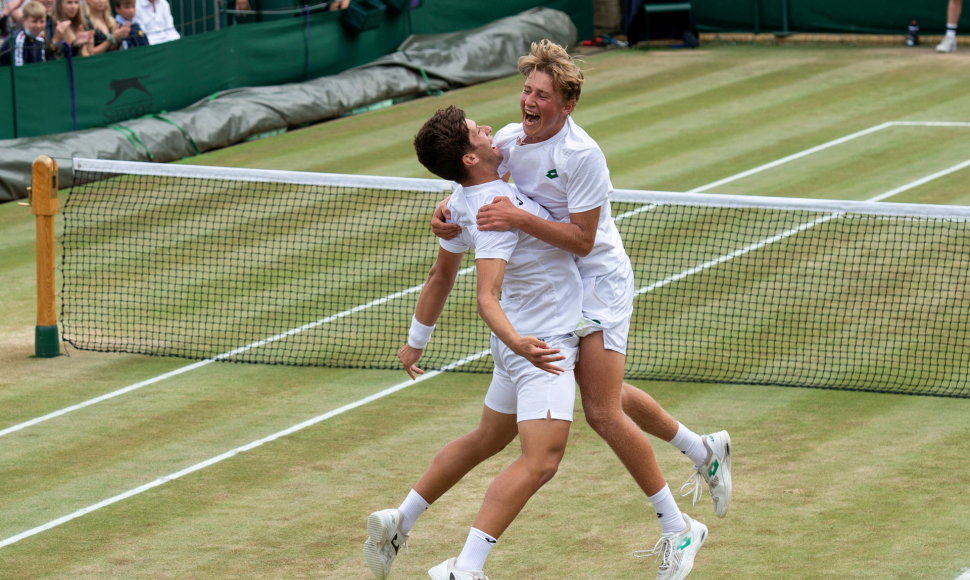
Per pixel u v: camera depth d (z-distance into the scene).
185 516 14.62
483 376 19.33
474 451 12.39
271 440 16.91
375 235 26.72
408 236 26.62
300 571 13.16
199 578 13.05
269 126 36.62
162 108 35.69
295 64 39.00
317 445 16.70
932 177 30.08
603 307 12.03
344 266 24.75
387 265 24.75
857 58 44.44
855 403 17.62
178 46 35.88
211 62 36.84
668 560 12.20
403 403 18.22
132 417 17.89
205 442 16.89
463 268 24.61
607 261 12.16
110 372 19.78
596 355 12.01
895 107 37.38
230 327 21.69
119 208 29.00
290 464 16.09
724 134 35.06
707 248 25.08
